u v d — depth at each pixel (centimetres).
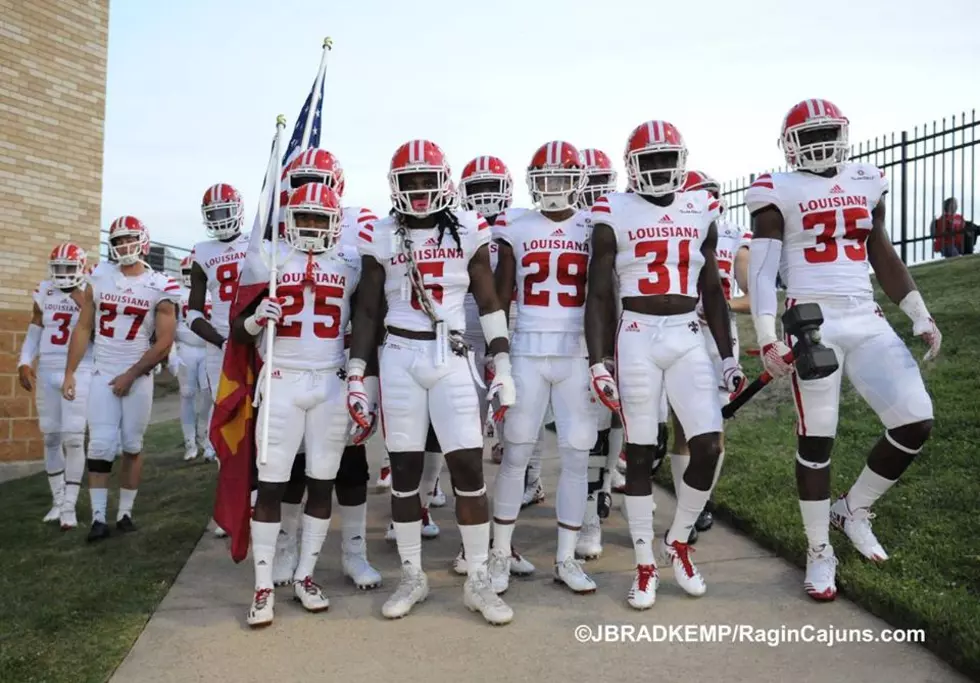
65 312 607
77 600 389
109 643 336
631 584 392
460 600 380
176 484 686
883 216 405
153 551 481
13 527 566
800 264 391
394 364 371
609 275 384
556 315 396
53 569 450
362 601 382
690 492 370
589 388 393
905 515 420
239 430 383
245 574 431
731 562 412
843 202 382
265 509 364
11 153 872
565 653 316
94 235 952
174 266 1739
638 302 382
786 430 625
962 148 1109
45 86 905
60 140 919
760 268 390
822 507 367
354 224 496
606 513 494
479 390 420
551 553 451
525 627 343
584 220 409
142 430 543
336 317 388
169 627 354
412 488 370
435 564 438
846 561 379
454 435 362
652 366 375
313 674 304
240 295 386
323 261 387
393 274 379
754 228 398
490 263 414
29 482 770
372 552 463
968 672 285
